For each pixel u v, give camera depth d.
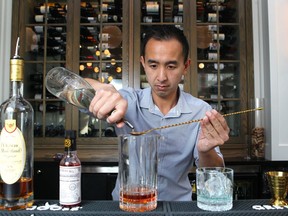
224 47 2.51
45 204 0.64
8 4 2.48
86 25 2.47
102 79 2.47
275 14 2.29
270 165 2.09
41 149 2.42
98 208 0.61
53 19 2.50
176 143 1.00
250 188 2.11
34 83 2.49
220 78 2.51
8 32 2.47
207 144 0.71
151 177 0.62
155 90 0.91
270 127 2.27
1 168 0.60
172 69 0.86
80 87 0.66
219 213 0.58
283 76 2.28
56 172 2.08
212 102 2.48
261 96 2.43
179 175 1.04
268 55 2.30
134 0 2.47
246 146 2.38
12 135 0.60
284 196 0.64
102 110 0.62
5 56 2.44
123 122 0.65
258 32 2.46
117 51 2.49
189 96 1.09
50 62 2.46
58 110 2.48
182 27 2.46
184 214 0.58
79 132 2.43
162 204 0.65
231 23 2.48
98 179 2.08
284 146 2.23
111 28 2.49
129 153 0.62
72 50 2.45
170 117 1.00
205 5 2.50
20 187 0.60
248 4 2.48
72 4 2.47
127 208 0.60
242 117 2.42
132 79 2.44
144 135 0.63
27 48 2.49
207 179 0.61
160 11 2.48
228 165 2.08
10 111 0.60
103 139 2.41
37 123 2.47
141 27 2.47
